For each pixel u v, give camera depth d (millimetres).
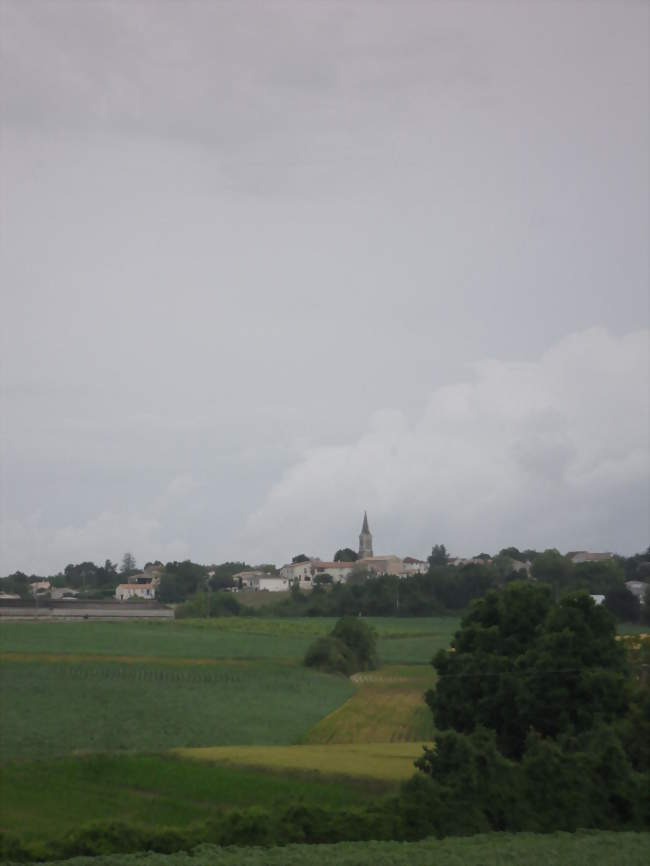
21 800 48375
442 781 44938
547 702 58281
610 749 46156
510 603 66625
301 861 36938
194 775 51781
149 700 78000
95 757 55719
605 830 44250
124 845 39312
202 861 37000
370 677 86438
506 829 43875
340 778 50250
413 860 37219
